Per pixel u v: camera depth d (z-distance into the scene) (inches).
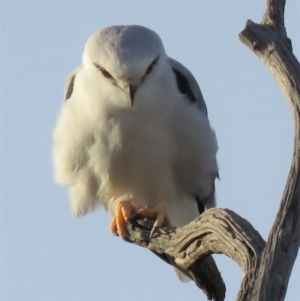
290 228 266.4
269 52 307.7
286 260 262.4
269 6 314.7
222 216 297.4
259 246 275.1
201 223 315.6
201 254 327.6
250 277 262.5
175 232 362.6
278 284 258.5
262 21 316.2
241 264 276.1
